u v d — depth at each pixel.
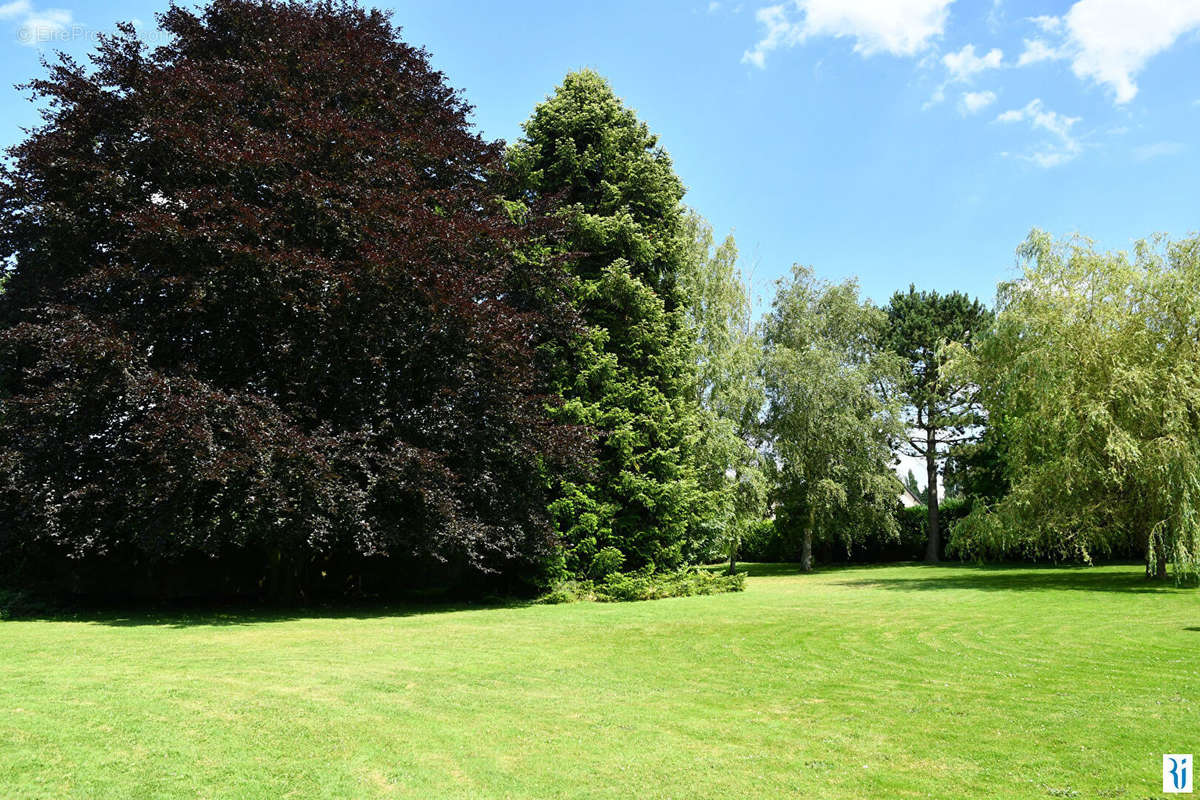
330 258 15.75
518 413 17.28
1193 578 22.19
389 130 17.50
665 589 20.12
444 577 21.62
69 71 16.38
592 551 20.28
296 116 15.93
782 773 5.56
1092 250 22.17
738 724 6.90
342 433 15.37
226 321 15.55
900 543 43.22
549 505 20.16
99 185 15.24
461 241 16.41
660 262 23.05
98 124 16.17
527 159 22.55
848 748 6.14
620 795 5.14
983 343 23.91
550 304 19.48
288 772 5.50
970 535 24.03
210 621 14.95
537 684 8.66
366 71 17.64
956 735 6.48
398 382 16.92
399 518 16.64
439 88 19.69
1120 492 21.95
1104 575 25.56
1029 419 21.94
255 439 13.44
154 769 5.50
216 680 8.52
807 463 35.47
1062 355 21.22
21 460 14.92
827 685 8.65
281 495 13.63
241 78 16.48
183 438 13.13
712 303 28.11
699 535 25.75
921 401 42.28
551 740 6.38
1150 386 20.39
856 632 12.95
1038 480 22.02
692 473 22.67
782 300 37.78
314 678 8.75
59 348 13.67
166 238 14.27
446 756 5.93
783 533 41.41
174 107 15.23
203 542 14.35
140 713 6.92
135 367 14.32
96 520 15.14
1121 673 9.20
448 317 15.93
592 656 10.63
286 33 17.00
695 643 11.82
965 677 9.06
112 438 15.30
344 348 15.84
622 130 22.70
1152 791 5.09
